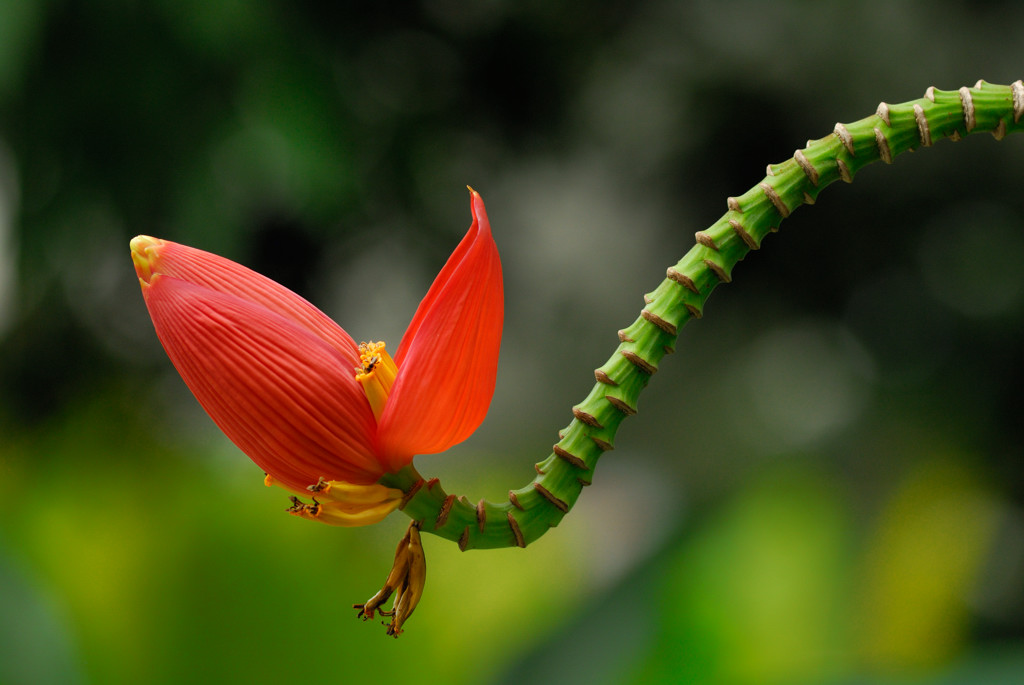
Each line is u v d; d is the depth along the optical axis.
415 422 1.80
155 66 6.07
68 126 6.18
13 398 7.54
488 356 1.80
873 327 9.98
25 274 6.75
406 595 1.80
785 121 8.77
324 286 8.79
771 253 9.52
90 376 7.64
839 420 10.35
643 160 9.32
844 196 9.09
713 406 10.50
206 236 6.47
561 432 1.81
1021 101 1.80
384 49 7.88
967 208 9.01
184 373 1.80
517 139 8.77
